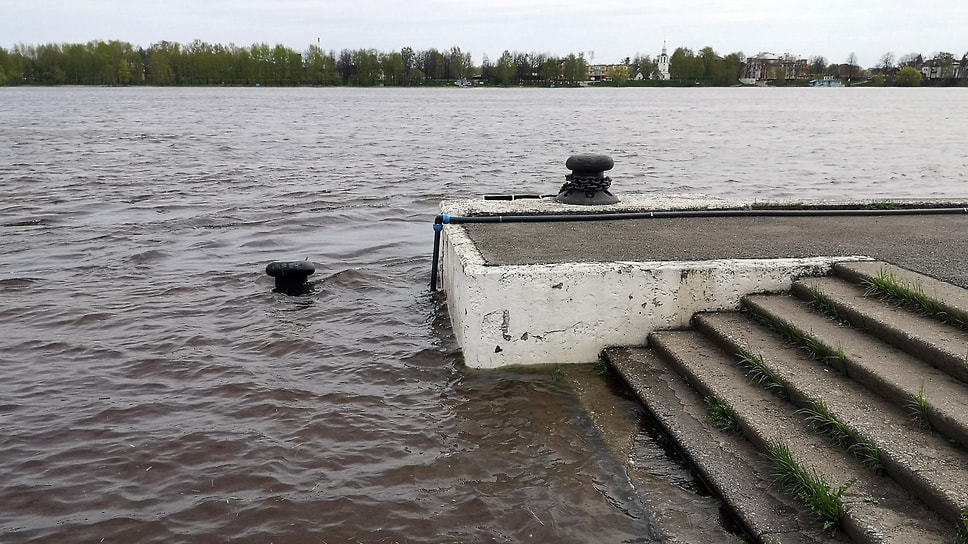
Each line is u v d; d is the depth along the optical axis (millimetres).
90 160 26719
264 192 18625
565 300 6160
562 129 49781
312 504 4469
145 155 29031
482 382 6055
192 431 5406
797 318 5641
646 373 5770
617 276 6152
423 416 5605
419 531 4203
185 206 16172
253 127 50031
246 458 5008
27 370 6574
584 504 4414
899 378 4512
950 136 42750
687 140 40094
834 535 3764
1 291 9109
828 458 4211
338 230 13633
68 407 5816
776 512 4008
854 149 34281
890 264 6227
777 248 6902
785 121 61219
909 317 5211
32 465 4922
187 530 4215
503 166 26047
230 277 9891
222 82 195375
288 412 5719
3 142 34906
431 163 26906
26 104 89312
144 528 4230
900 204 9078
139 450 5129
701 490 4480
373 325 7871
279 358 6902
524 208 8812
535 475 4750
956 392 4297
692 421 5039
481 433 5305
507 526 4234
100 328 7750
